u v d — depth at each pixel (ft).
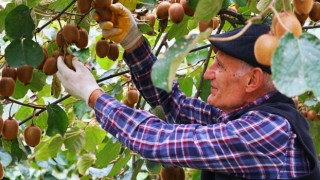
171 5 8.23
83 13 7.93
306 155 7.17
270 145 7.01
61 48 7.81
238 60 7.50
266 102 7.54
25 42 7.53
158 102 8.78
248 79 7.49
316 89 4.37
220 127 7.10
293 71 4.38
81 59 9.68
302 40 4.46
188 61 11.80
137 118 7.34
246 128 7.03
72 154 12.30
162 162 7.18
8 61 7.48
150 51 8.54
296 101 11.66
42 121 11.87
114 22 8.10
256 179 7.07
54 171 20.56
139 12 9.63
